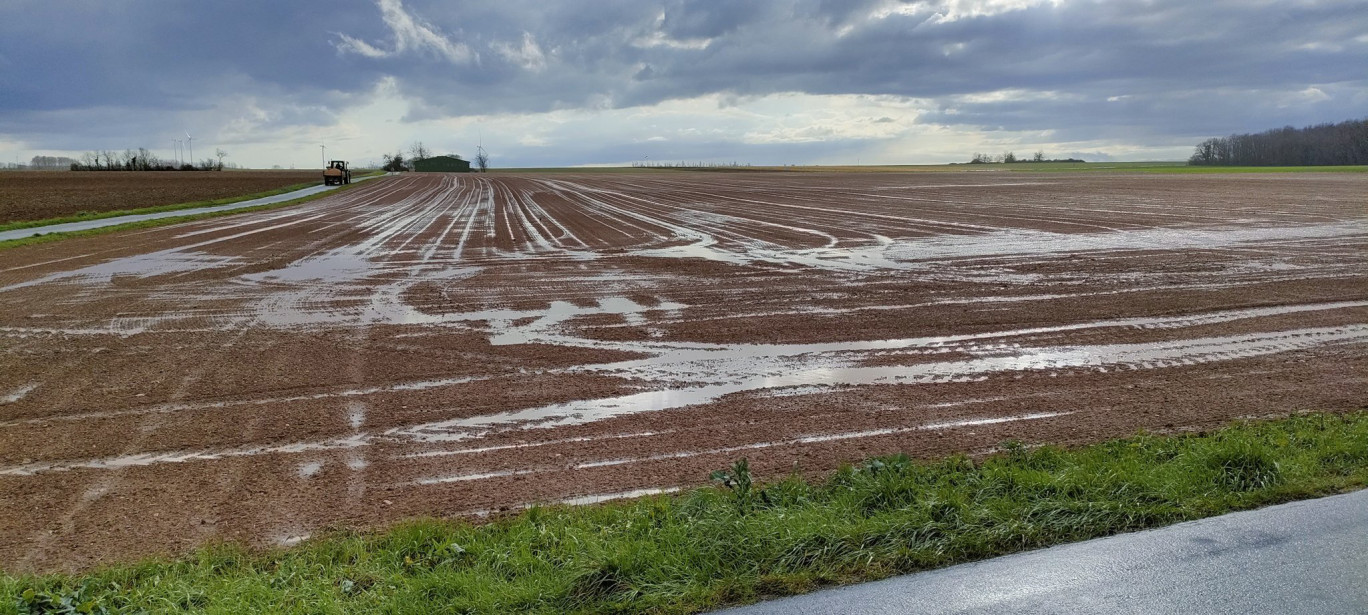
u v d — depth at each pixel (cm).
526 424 719
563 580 422
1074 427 694
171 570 450
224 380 857
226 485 586
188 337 1066
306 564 455
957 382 843
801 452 641
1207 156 13412
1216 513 502
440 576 428
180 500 560
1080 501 508
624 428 705
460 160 16262
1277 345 988
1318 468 555
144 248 2164
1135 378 849
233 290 1453
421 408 763
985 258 1844
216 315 1217
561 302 1321
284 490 577
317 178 9331
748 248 2095
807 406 765
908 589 420
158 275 1647
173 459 637
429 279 1584
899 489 516
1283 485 530
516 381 853
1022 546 467
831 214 3281
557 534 480
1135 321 1138
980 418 722
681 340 1045
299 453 649
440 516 531
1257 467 545
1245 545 458
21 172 13112
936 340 1036
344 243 2311
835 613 396
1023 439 664
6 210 3788
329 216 3500
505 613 400
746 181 7894
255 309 1265
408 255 2000
